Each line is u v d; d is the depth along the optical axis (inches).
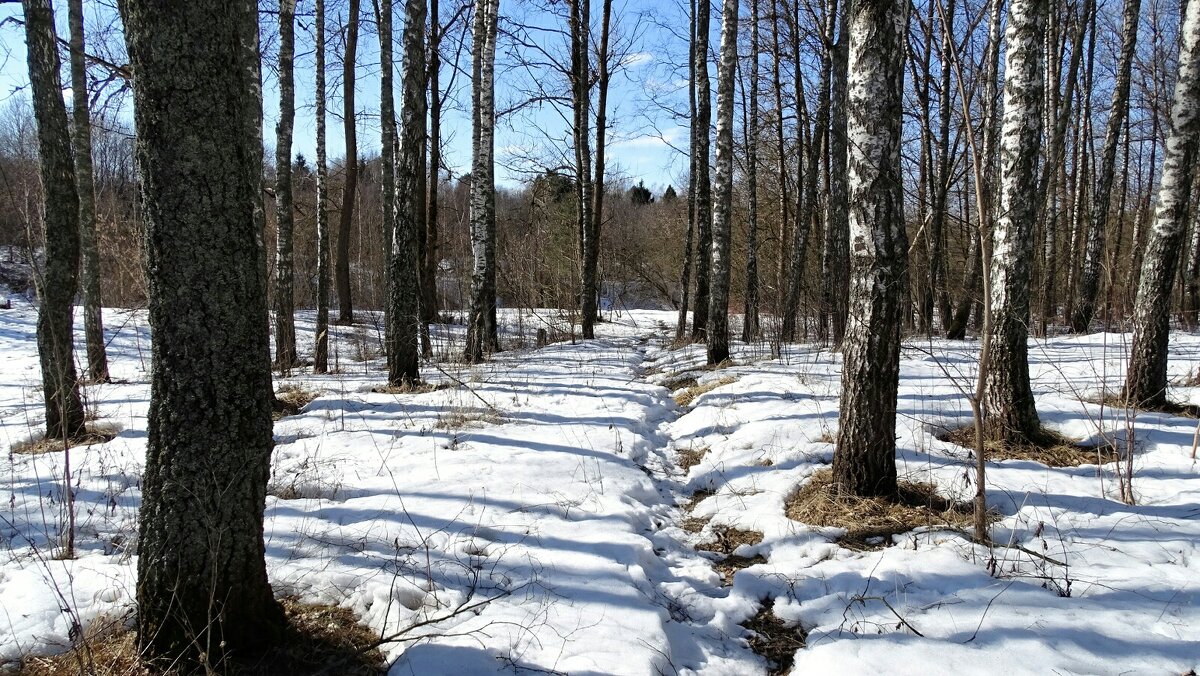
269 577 144.1
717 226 420.5
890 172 173.9
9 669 113.2
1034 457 217.0
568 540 165.9
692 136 697.0
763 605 148.7
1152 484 190.7
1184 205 255.4
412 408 308.3
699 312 600.7
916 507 182.5
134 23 102.6
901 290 180.7
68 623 125.2
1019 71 218.2
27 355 509.0
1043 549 155.6
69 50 332.5
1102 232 601.9
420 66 340.2
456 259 783.1
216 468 110.7
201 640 112.7
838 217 529.7
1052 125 605.0
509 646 121.0
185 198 105.0
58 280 253.6
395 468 219.0
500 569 150.9
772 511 190.5
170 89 102.8
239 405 112.0
